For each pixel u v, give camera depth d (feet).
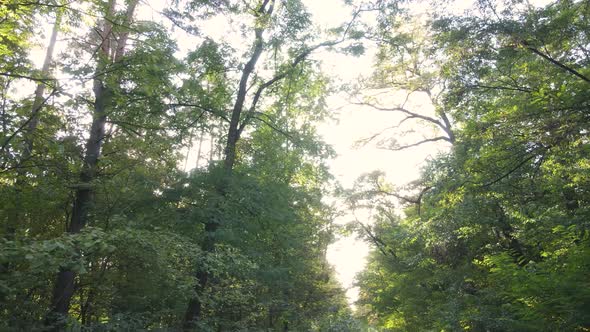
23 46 41.57
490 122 37.65
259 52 57.57
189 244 32.27
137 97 43.16
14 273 22.68
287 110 68.90
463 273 59.26
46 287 36.11
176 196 44.60
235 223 44.57
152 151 46.70
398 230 85.76
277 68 63.36
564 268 32.04
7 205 35.91
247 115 57.67
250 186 48.39
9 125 31.89
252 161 60.13
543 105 33.55
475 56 37.88
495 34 36.04
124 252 27.27
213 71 56.65
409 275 75.56
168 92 45.03
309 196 58.34
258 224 48.49
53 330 30.42
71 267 20.24
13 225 37.47
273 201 49.24
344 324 76.64
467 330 48.26
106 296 38.81
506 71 41.98
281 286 66.03
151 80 37.50
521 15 35.99
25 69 35.29
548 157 36.24
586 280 29.71
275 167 61.62
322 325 76.54
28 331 27.96
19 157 32.58
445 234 58.13
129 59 35.86
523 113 34.53
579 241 35.35
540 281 31.99
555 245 39.68
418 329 75.66
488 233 57.47
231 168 51.42
